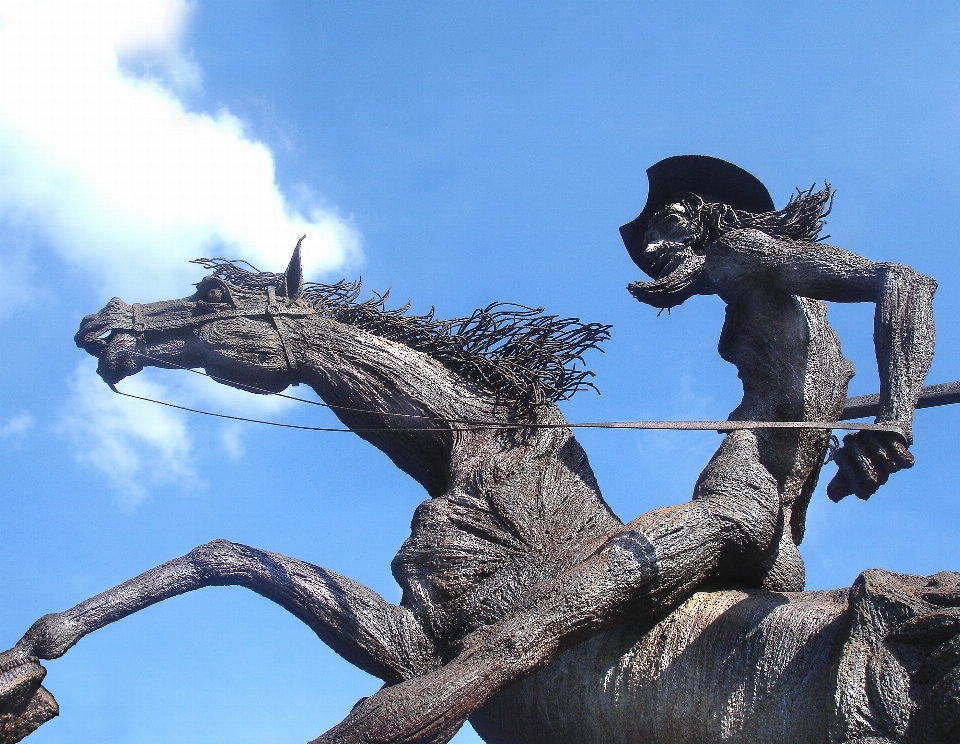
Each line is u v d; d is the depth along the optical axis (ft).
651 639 22.41
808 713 20.26
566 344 28.04
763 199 29.76
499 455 25.62
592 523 24.44
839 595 22.39
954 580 20.88
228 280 28.02
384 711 20.06
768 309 26.48
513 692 22.85
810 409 25.41
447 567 23.56
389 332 27.86
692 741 21.21
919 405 29.94
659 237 29.50
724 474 24.18
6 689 20.81
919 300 24.11
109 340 26.08
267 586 22.91
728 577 23.93
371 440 27.17
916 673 19.53
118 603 22.18
